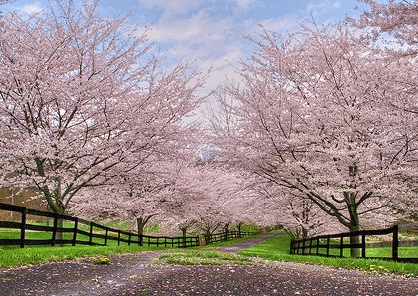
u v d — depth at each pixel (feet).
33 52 44.68
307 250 69.72
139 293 18.12
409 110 37.58
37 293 17.35
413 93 37.29
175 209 77.71
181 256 39.93
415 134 42.27
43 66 46.24
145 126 51.93
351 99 47.37
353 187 45.68
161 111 55.01
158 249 66.54
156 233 119.14
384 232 37.81
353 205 48.06
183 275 24.68
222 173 100.53
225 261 36.63
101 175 56.24
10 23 47.09
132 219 74.64
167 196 71.05
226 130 57.21
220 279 23.35
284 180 50.70
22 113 49.85
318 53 47.75
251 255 54.60
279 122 48.32
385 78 38.42
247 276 25.32
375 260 36.73
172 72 55.16
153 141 54.75
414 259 32.86
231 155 53.16
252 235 167.02
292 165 45.70
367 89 42.45
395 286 22.52
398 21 27.91
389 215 56.49
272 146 50.26
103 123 51.24
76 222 48.19
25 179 46.91
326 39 47.93
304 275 27.66
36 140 42.14
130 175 59.16
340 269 34.37
